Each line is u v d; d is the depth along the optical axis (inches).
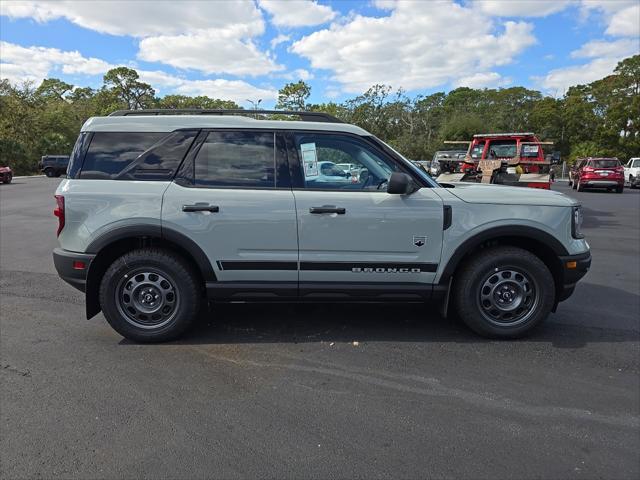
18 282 240.8
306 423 114.9
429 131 2070.6
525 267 161.8
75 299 213.5
